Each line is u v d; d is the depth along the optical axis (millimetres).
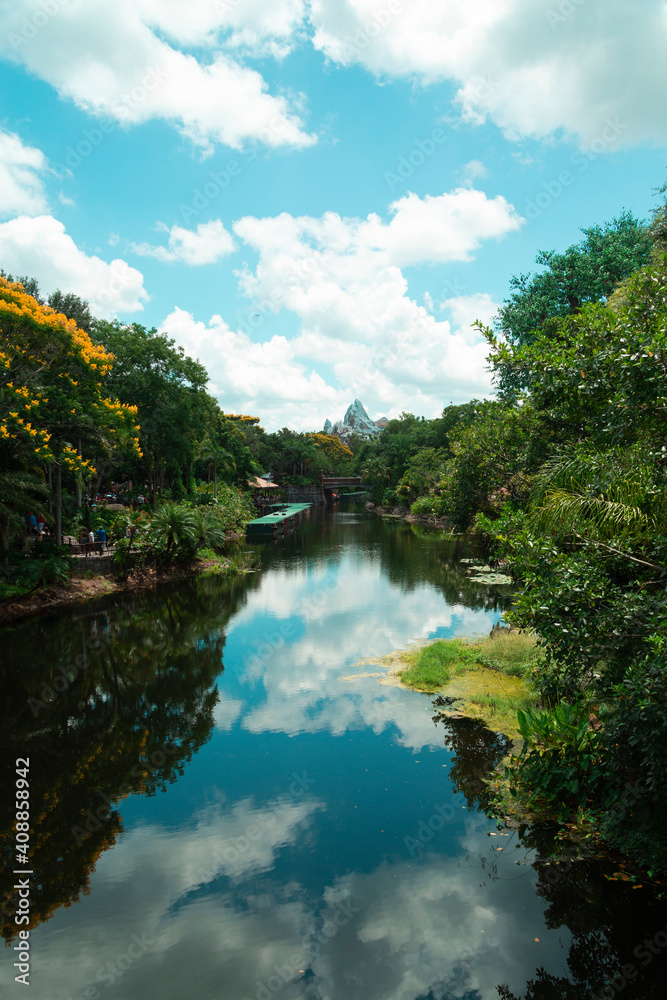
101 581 23141
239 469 63969
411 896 6082
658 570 6219
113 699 12297
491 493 13930
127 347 31891
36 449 18406
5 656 15219
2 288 17375
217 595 23078
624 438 6770
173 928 5770
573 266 23703
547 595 6320
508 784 8086
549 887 6141
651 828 6098
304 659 14586
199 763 9344
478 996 4809
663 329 5734
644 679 5301
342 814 7719
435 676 12203
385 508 77438
